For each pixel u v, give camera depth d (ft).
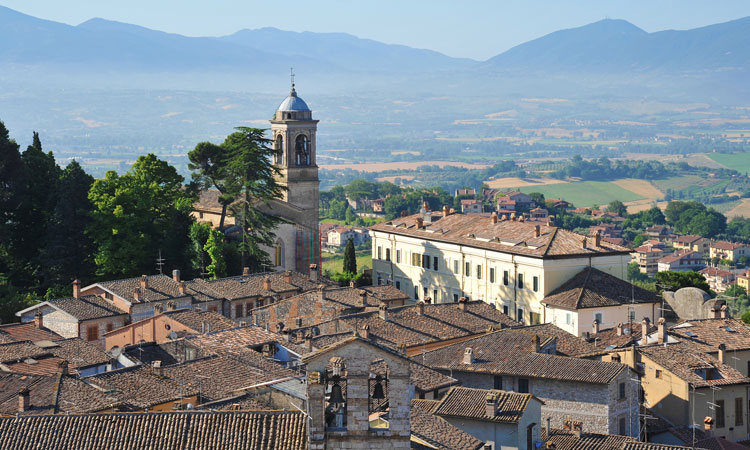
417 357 361.92
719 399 360.89
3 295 498.69
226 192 596.70
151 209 558.97
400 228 639.76
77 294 460.96
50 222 539.29
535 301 522.06
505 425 275.18
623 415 333.21
